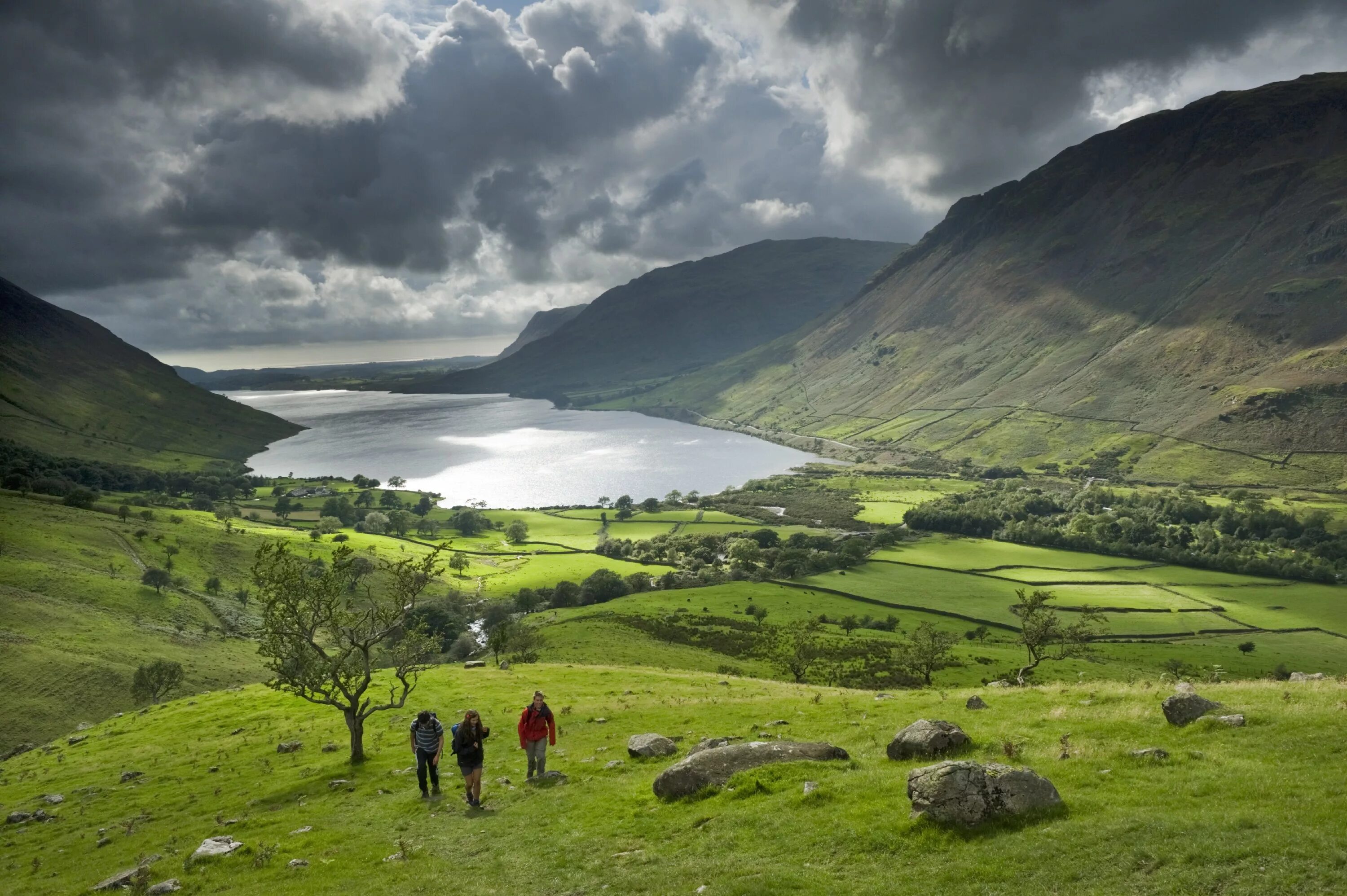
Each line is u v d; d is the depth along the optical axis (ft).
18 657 389.19
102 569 590.55
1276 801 55.21
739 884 53.83
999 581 631.56
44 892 83.35
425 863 71.36
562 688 196.24
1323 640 492.13
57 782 152.46
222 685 414.21
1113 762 69.21
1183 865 47.80
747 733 110.32
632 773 93.71
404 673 142.41
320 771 126.82
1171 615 538.06
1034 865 50.57
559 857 67.82
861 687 328.29
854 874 53.67
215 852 82.33
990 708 107.65
